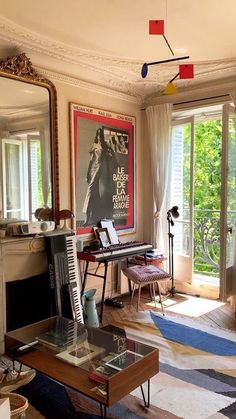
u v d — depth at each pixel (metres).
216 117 4.28
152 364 2.01
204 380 2.41
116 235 4.05
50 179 3.42
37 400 2.21
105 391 1.75
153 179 4.38
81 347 2.25
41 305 3.27
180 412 2.07
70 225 3.66
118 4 2.33
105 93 4.01
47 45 2.95
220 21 2.56
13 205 3.10
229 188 3.65
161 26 2.15
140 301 4.12
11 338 2.29
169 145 4.25
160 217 4.36
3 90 2.99
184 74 2.47
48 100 3.36
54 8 2.38
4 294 2.88
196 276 4.86
